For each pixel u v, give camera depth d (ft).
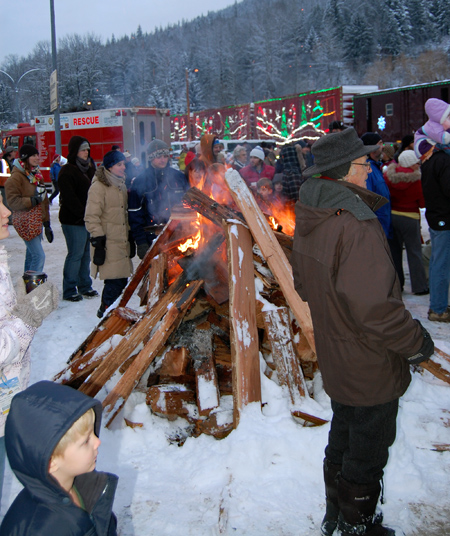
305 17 346.74
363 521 7.50
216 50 341.41
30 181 21.95
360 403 7.16
